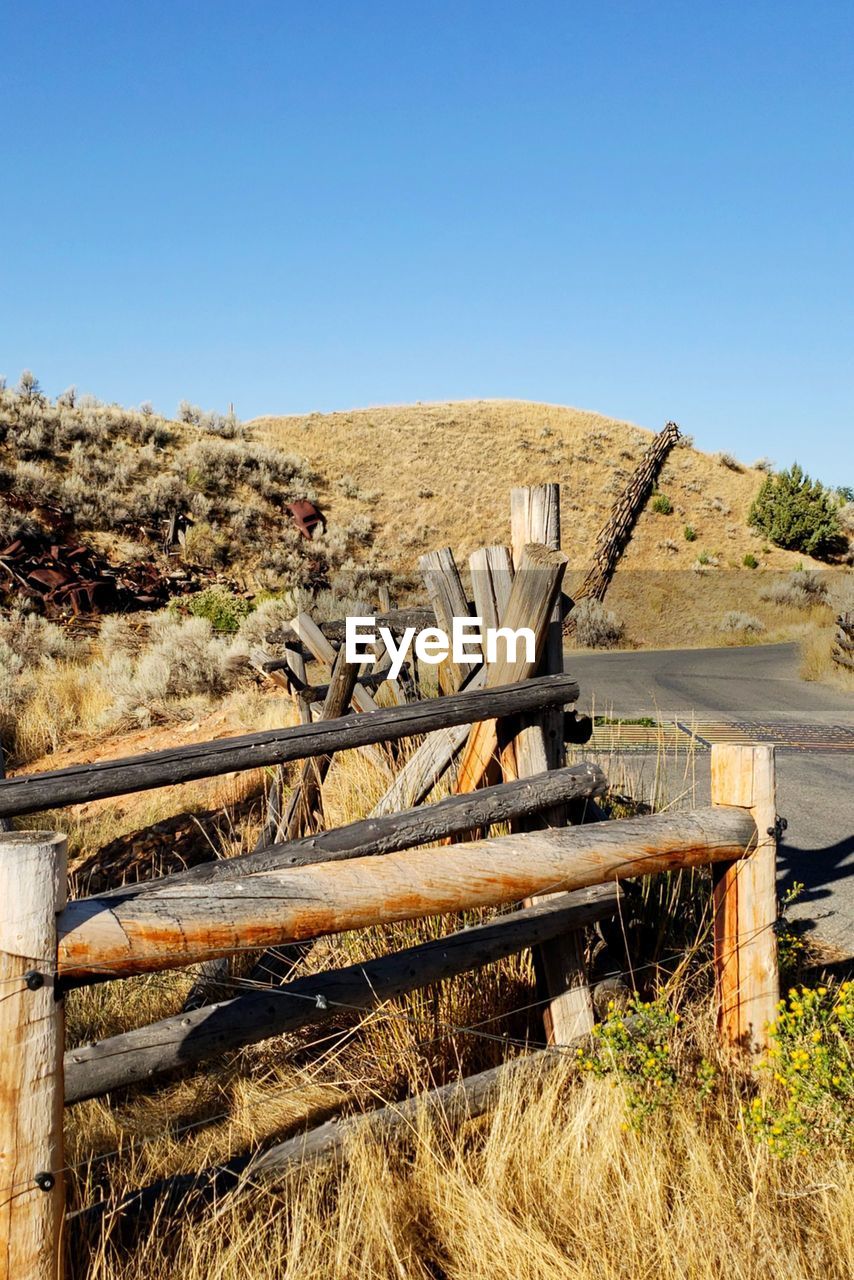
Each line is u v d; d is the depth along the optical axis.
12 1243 1.93
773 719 12.34
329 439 50.66
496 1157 2.71
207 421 44.09
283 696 12.20
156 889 2.52
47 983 1.98
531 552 3.50
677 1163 2.71
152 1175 2.85
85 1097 2.54
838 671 18.17
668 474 52.41
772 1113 2.77
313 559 32.47
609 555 41.75
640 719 11.87
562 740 3.62
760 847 3.29
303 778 5.53
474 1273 2.39
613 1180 2.65
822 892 5.43
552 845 2.90
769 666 22.31
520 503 3.73
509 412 60.00
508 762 3.64
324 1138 2.76
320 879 2.46
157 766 2.89
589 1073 3.06
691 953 3.62
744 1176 2.68
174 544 28.78
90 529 27.64
